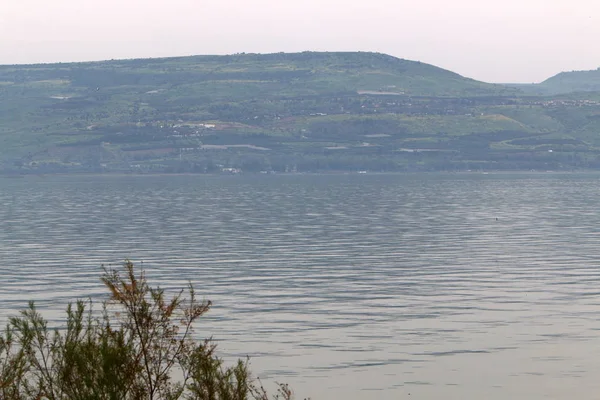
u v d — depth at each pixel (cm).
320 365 6962
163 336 3272
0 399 3119
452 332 8256
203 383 3206
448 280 12044
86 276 12619
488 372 6769
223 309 9556
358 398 6062
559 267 13562
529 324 8600
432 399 6062
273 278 12400
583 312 9281
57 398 3094
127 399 3086
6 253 16312
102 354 3075
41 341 3275
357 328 8450
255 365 6956
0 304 9950
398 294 10712
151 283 11856
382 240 18888
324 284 11700
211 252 16325
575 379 6562
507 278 12225
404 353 7400
